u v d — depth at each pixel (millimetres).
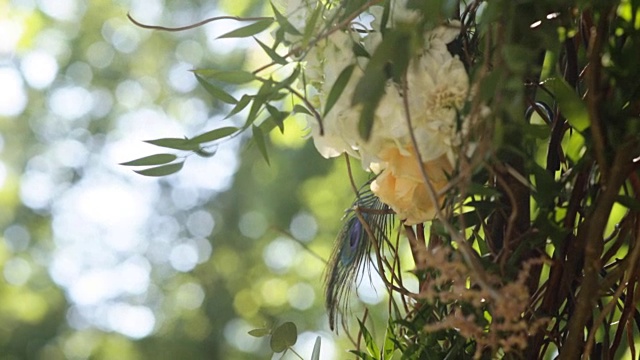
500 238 2768
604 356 2777
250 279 12562
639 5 2703
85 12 12641
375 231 2883
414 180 2689
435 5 2635
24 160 14422
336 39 2719
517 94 2617
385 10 2688
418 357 2783
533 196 2695
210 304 12953
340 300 2896
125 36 13047
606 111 2688
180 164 2793
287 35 2752
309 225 9688
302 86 2773
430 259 2635
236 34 2770
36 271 14477
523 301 2613
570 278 2736
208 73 2754
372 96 2611
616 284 2822
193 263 13961
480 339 2641
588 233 2693
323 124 2719
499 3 2645
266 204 9688
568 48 2785
